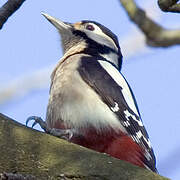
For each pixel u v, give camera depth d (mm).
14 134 7062
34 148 6867
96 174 6648
